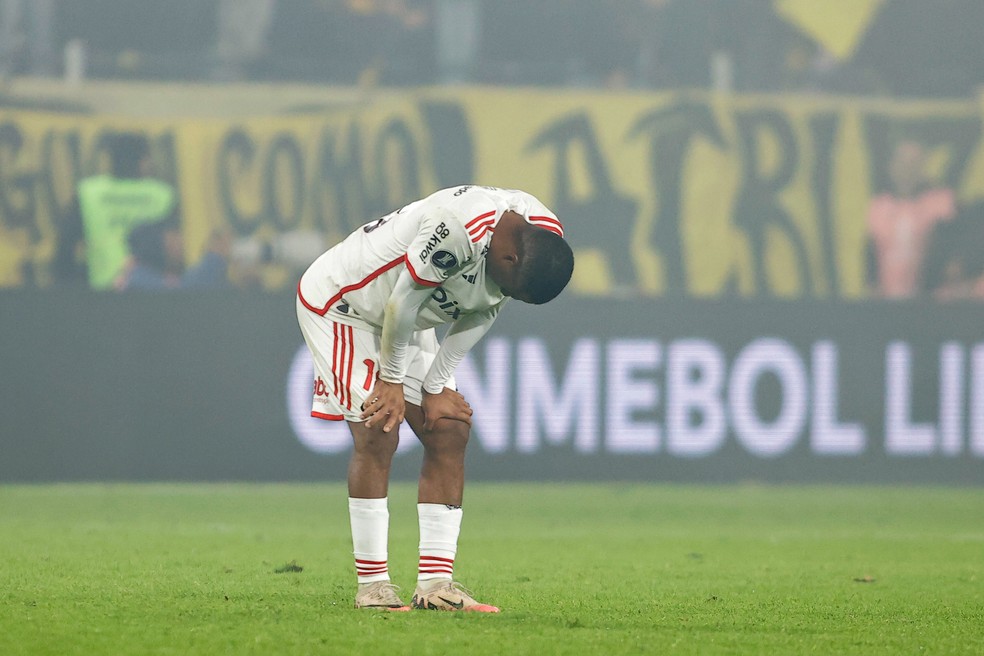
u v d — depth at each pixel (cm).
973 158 4284
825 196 4256
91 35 4175
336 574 1988
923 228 4272
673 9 4372
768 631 1466
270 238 4134
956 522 3247
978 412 4044
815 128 4253
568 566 2222
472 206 1452
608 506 3478
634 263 4212
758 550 2584
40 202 4044
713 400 3984
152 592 1730
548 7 4347
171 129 4112
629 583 1972
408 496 3638
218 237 4109
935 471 4038
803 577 2102
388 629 1380
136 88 4153
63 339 3806
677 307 3975
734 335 3991
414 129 4200
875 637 1430
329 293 1572
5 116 4041
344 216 4175
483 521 3139
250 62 4247
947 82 4338
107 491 3672
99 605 1577
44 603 1594
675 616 1585
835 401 4012
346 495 3659
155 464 3838
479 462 3925
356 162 4181
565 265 1458
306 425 3878
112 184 4069
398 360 1525
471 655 1240
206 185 4119
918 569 2253
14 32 4134
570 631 1406
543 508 3425
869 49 4350
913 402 4028
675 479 3975
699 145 4222
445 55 4328
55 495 3562
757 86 4375
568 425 3944
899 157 4272
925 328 4031
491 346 3919
